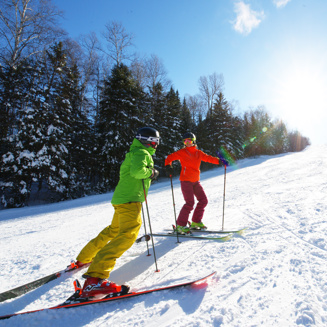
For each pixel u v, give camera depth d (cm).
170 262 249
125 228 211
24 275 256
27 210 1051
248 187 837
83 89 2227
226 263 230
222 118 3058
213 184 1091
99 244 246
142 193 227
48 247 374
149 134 228
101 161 1752
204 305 165
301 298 161
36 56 1789
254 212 439
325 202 447
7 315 166
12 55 1597
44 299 197
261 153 4253
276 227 334
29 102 1512
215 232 343
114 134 1736
